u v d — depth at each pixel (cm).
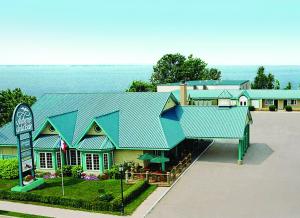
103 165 4050
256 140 5788
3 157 4509
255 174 3994
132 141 4088
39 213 3020
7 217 2945
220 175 3988
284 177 3862
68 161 4262
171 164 4272
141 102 4641
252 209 3039
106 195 3228
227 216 2911
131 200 3284
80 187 3681
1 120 7131
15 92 7488
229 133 4450
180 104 5362
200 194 3419
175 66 13750
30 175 3809
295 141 5631
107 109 4634
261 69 12938
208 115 4788
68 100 4947
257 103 9212
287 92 9125
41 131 4322
